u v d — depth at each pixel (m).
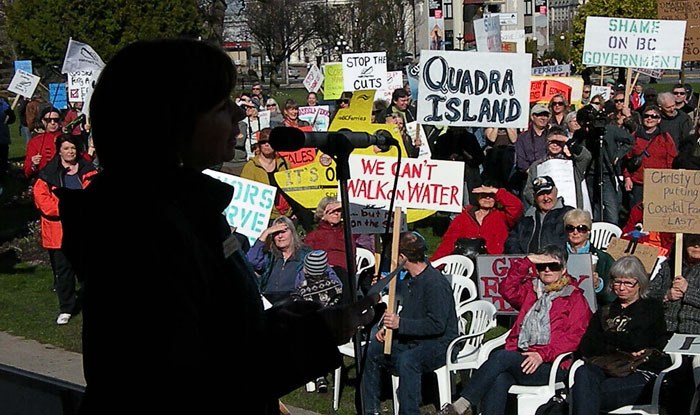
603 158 10.49
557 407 5.68
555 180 9.11
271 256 6.96
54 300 9.79
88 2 27.08
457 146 11.23
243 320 1.80
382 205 7.32
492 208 8.45
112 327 1.62
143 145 1.77
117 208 1.70
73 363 7.67
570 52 36.66
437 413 5.86
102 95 1.80
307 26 47.53
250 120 16.47
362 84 15.85
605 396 5.53
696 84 36.88
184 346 1.62
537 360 5.74
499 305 6.96
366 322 2.01
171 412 1.62
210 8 33.88
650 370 5.56
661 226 6.30
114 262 1.65
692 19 13.23
